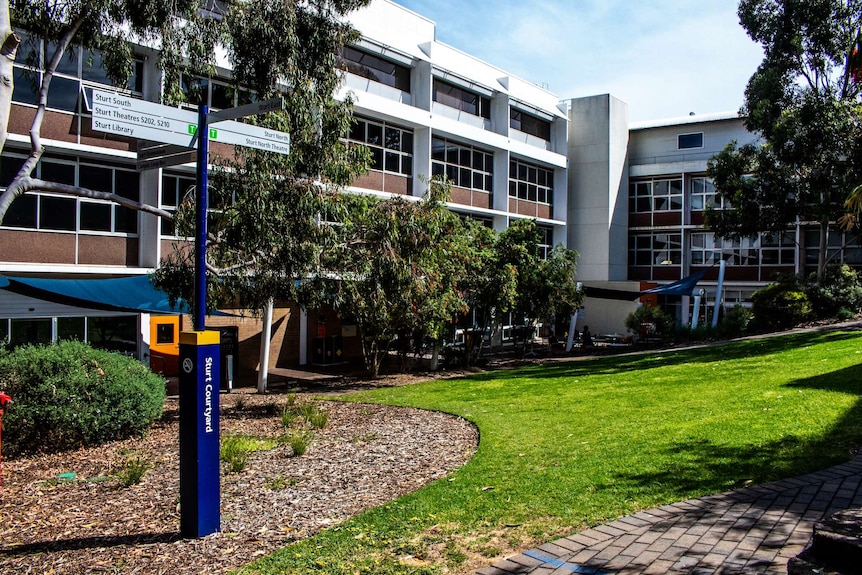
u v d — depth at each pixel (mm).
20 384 9273
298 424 11117
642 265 36781
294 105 11461
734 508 5066
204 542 5465
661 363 16922
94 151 16281
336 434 10094
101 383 9773
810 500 5098
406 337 20031
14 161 15734
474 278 19922
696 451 6750
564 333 32750
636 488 5816
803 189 23344
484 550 4840
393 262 13742
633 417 9227
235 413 12570
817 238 32688
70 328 17219
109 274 17422
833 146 22422
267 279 11516
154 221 17797
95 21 10336
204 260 5664
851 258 31875
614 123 35281
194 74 11719
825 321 23312
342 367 22547
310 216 11680
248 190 11000
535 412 10781
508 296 20344
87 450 9492
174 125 5879
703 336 25406
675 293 26094
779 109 24422
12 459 9023
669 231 36125
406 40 26094
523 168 33062
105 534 5797
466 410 11672
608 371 16484
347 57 23891
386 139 25203
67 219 16688
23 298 16297
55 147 15766
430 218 15609
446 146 28156
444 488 6492
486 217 31078
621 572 4191
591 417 9664
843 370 10859
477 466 7289
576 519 5250
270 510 6262
